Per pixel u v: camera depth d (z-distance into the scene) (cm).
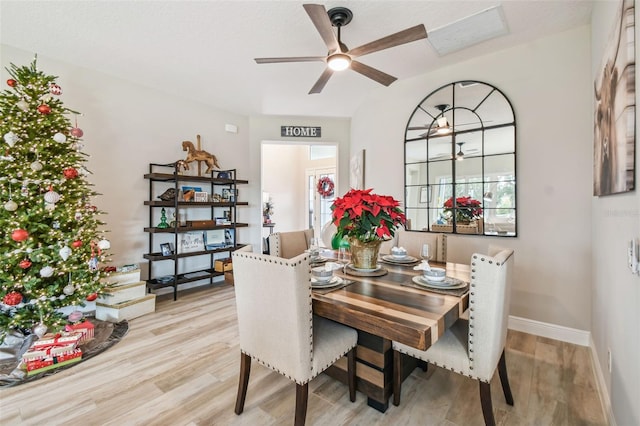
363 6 221
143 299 316
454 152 312
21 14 233
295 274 131
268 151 729
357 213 180
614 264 159
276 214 745
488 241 290
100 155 339
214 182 425
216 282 456
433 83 328
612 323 162
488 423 143
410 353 164
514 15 231
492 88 287
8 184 229
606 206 180
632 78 122
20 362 214
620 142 136
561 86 252
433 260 252
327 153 742
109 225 347
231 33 259
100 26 249
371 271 201
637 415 118
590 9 223
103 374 205
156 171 387
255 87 379
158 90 388
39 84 247
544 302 262
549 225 259
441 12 228
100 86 337
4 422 160
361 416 165
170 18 238
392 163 368
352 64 233
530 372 206
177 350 240
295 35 261
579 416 163
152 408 171
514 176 275
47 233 245
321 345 153
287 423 159
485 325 139
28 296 241
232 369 213
